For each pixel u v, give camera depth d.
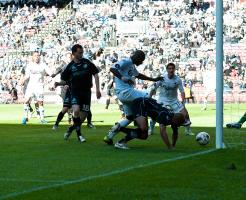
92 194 9.41
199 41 56.72
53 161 13.45
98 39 60.88
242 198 9.05
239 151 14.77
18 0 73.25
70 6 67.88
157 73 50.69
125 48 57.28
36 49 60.62
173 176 11.01
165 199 9.00
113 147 16.30
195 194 9.35
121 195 9.30
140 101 15.63
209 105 44.59
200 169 11.83
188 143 17.34
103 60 52.66
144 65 52.59
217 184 10.18
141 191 9.60
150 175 11.15
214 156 13.79
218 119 15.48
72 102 17.86
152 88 19.36
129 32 61.00
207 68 49.28
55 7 72.31
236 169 11.80
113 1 66.25
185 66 52.56
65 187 10.04
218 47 15.17
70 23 64.94
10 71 57.09
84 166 12.59
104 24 62.75
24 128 24.03
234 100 46.12
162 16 62.09
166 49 56.06
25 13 67.88
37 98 27.62
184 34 58.44
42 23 66.00
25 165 12.83
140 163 12.94
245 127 23.44
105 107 42.00
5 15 67.94
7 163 13.15
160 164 12.62
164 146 16.53
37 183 10.57
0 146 16.77
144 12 63.16
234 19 55.62
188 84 46.97
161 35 59.00
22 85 28.66
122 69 15.74
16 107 45.12
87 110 17.95
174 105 19.44
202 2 63.22
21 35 64.62
